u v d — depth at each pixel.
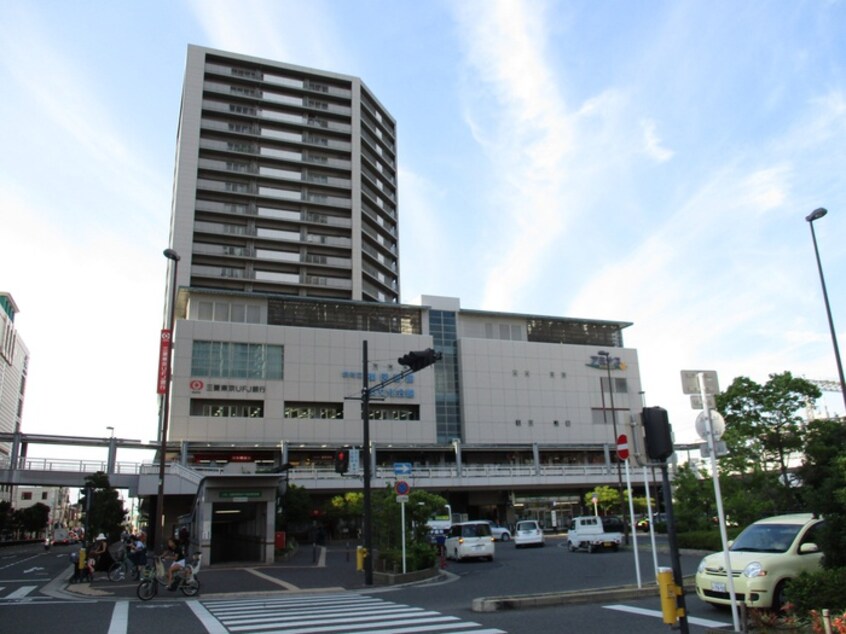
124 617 13.41
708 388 9.82
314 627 11.58
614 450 82.12
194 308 71.19
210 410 66.62
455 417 77.56
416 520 26.27
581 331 88.31
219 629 11.54
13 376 164.50
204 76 86.94
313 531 49.62
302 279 83.69
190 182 81.62
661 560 24.70
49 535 65.75
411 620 12.12
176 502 57.72
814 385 34.75
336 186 89.12
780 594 10.84
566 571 21.95
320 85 94.38
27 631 11.62
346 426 70.56
